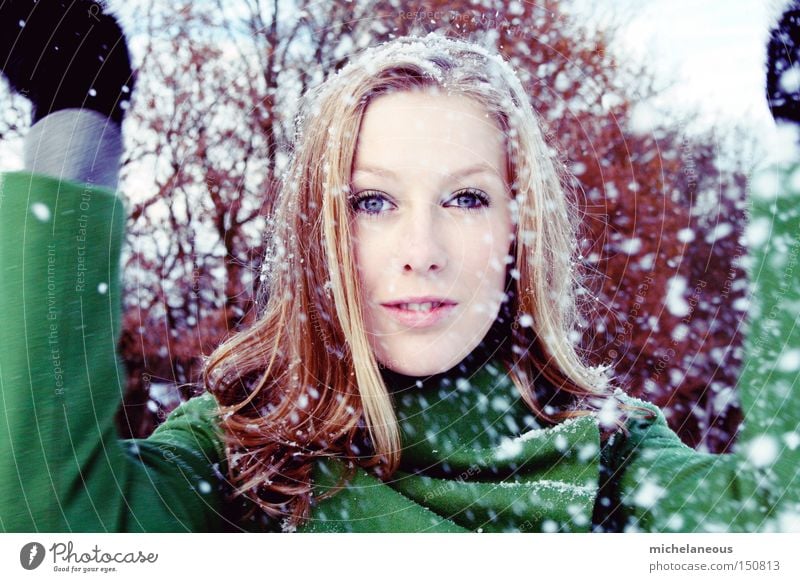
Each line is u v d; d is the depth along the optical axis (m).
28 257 0.50
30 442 0.48
